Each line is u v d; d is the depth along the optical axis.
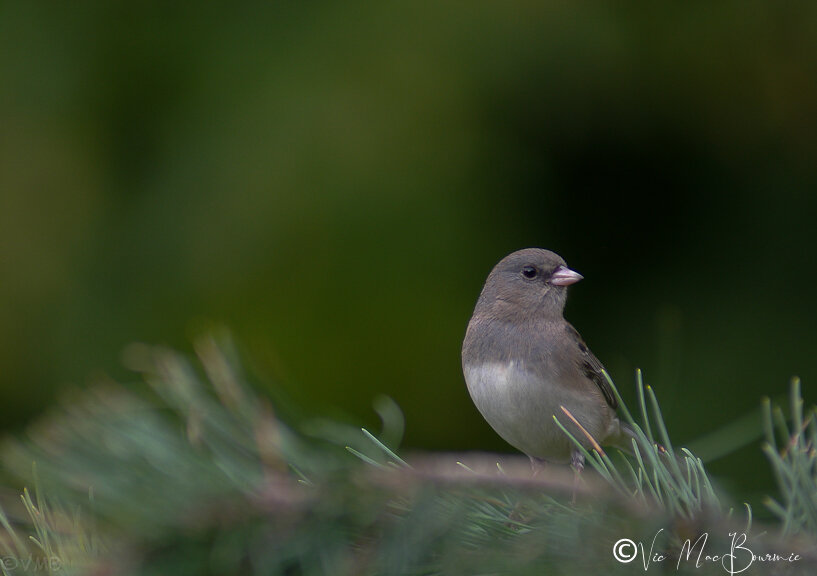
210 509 3.84
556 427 7.59
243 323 9.88
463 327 10.24
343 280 10.09
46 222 9.95
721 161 10.95
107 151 10.11
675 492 3.91
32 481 4.14
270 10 10.30
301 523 3.86
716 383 10.39
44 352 9.87
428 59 10.16
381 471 3.97
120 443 4.17
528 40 10.31
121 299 9.89
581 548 3.75
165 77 10.16
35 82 10.03
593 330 10.98
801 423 4.11
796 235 10.70
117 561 3.81
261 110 9.98
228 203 9.84
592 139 10.78
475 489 4.02
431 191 10.19
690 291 10.91
